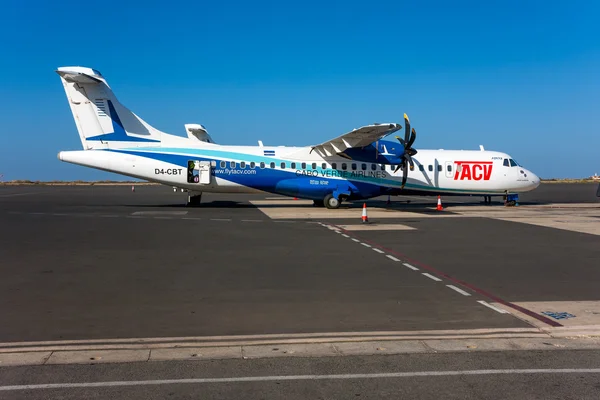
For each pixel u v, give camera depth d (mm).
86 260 11656
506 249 13469
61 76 24344
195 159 26062
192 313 7352
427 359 5512
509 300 8141
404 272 10414
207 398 4559
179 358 5527
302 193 27359
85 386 4785
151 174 25781
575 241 15000
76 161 25125
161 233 16562
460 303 7945
